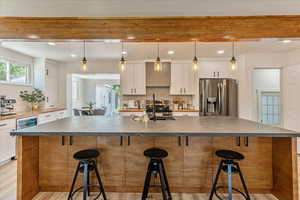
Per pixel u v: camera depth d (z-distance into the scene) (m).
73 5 2.08
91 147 2.28
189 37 2.41
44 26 2.39
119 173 2.28
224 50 4.02
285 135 1.77
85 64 3.13
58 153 2.28
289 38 2.37
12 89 4.02
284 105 4.16
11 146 3.26
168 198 2.02
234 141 2.25
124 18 2.41
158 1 1.98
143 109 4.80
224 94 4.60
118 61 5.21
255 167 2.24
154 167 1.92
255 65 4.37
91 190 2.28
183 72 4.95
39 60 4.69
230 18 2.39
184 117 3.07
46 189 2.29
